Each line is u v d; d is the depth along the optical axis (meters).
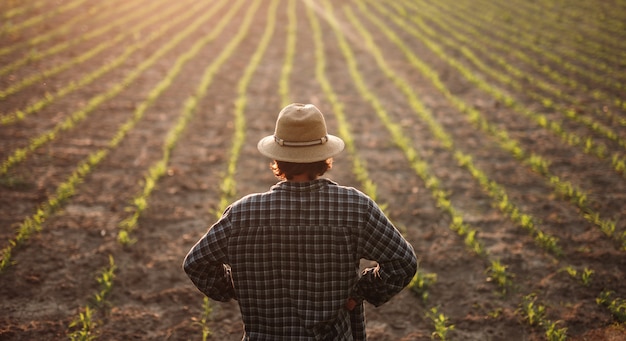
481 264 4.94
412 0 25.19
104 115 9.19
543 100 10.18
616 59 13.84
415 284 4.55
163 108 9.78
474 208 6.10
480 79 12.17
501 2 23.62
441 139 8.41
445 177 7.00
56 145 7.73
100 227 5.50
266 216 2.09
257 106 10.13
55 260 4.87
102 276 4.67
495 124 9.15
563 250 5.12
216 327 4.09
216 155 7.69
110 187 6.49
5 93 9.84
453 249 5.21
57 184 6.46
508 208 5.93
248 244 2.10
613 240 5.25
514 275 4.73
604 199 6.19
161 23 18.42
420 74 12.70
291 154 2.08
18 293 4.36
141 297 4.41
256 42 16.36
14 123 8.51
